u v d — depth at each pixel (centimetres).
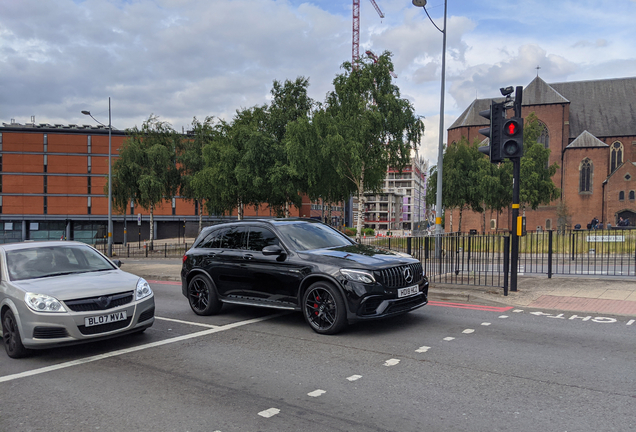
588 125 6731
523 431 322
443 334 609
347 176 3045
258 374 467
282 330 664
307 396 402
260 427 340
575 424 331
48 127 6538
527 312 742
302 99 3738
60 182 6525
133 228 6625
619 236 1402
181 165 3988
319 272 627
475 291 916
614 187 6019
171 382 450
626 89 6825
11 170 6444
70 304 537
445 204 4347
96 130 6594
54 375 485
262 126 3638
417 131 2927
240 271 733
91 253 700
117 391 429
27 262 633
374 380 438
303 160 2856
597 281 1034
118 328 567
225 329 682
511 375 441
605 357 493
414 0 1766
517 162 888
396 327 655
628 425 328
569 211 6269
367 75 2845
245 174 3112
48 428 350
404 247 1182
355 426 338
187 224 6731
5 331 570
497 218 6469
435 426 334
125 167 3519
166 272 1568
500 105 899
